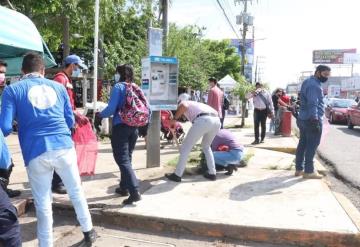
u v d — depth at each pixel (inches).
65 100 175.3
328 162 415.5
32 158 163.8
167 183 273.0
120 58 773.3
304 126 286.0
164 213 211.8
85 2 639.8
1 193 139.6
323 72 279.6
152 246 189.0
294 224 197.9
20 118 164.4
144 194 246.4
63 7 596.7
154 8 741.9
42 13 617.0
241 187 265.6
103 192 250.2
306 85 282.2
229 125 802.2
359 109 783.7
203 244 192.2
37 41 251.6
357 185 314.7
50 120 166.4
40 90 167.0
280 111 592.4
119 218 212.1
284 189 261.7
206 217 206.8
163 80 314.0
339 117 951.0
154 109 310.8
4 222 137.1
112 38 848.3
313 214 213.3
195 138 272.7
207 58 1012.5
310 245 190.1
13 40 231.6
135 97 226.2
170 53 816.9
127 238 197.6
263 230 193.9
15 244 139.2
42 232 168.7
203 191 255.1
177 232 203.9
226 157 299.6
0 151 151.4
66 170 171.6
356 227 194.9
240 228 196.2
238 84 788.6
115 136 226.1
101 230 206.5
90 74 965.8
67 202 224.7
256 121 493.4
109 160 354.3
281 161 360.2
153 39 312.8
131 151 235.6
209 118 270.1
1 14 227.6
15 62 306.2
